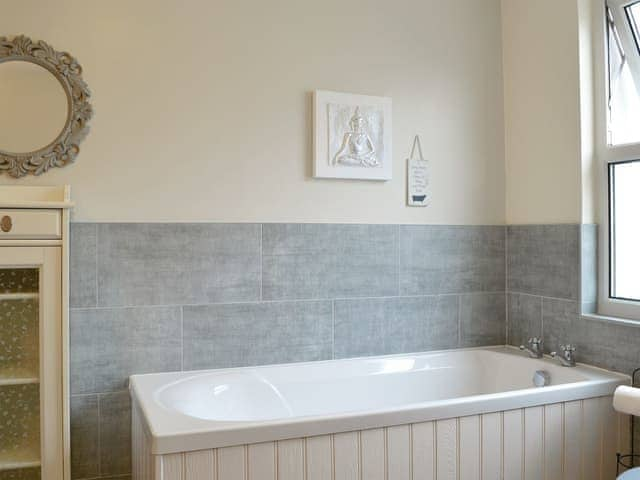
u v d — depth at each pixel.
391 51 2.97
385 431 2.02
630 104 2.63
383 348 2.93
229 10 2.66
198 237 2.61
